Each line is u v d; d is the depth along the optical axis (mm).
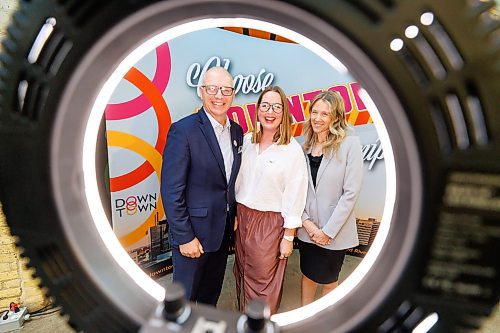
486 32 289
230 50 1424
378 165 1535
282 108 1264
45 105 348
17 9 332
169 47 1370
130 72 1347
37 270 395
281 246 1371
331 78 1457
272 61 1449
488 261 330
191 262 1293
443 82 302
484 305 340
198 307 384
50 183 370
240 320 370
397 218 364
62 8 325
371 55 308
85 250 406
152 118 1438
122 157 1434
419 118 312
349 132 1473
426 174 325
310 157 1458
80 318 409
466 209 324
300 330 419
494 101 299
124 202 1486
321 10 311
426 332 359
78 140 387
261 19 348
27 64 338
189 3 339
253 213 1346
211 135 1244
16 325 1415
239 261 1468
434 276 346
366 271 406
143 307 427
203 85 1276
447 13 289
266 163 1296
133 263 462
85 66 348
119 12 332
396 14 296
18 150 359
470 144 311
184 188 1232
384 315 370
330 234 1437
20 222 381
